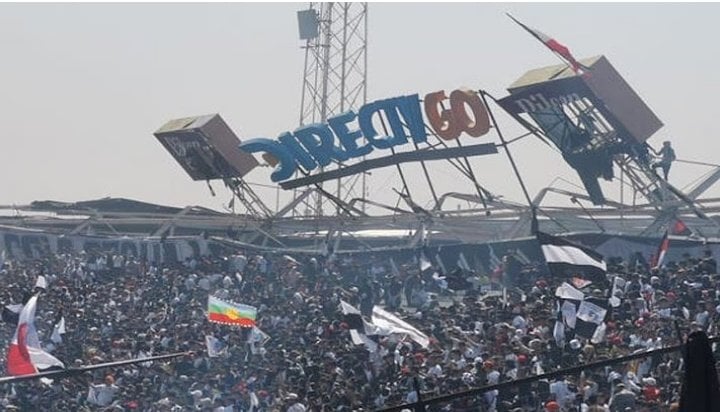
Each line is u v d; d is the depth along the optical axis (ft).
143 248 484.74
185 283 420.36
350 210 447.42
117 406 309.42
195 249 465.88
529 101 379.35
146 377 333.62
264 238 480.23
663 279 291.58
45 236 523.70
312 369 282.97
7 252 529.86
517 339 256.93
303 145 434.71
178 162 495.41
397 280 376.68
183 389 327.06
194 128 476.95
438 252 394.52
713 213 379.55
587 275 205.57
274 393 296.92
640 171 379.35
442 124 407.44
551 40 368.48
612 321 252.83
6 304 394.52
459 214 422.00
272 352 327.88
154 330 371.35
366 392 253.65
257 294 402.52
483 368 230.89
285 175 439.22
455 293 370.73
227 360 334.44
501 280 369.71
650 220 394.73
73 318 402.52
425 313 315.17
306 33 557.74
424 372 253.44
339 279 396.98
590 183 385.50
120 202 533.14
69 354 366.02
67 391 328.49
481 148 400.67
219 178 485.15
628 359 112.57
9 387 332.39
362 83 554.46
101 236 510.99
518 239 376.07
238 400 305.12
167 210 525.75
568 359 226.58
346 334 310.24
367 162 429.38
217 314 336.08
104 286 442.50
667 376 207.21
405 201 428.15
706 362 92.94
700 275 287.89
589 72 364.99
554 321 261.65
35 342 208.85
